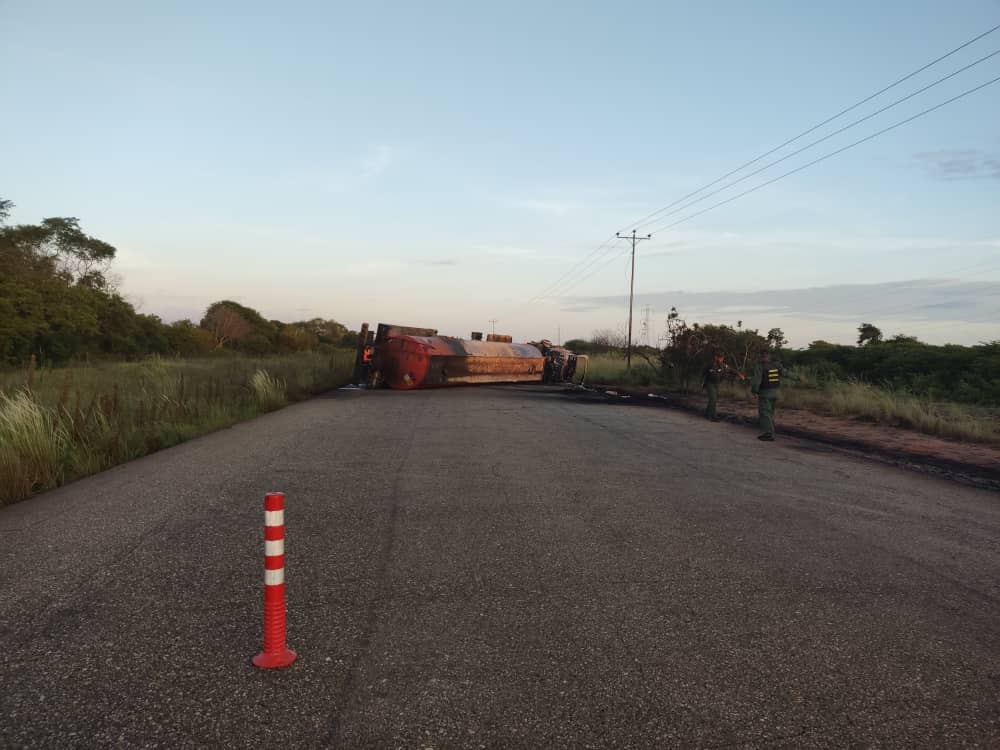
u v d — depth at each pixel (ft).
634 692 10.41
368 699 10.03
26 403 31.32
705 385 55.26
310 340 274.16
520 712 9.75
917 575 16.49
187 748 8.73
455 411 55.21
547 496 24.09
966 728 9.60
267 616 11.04
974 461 35.83
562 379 116.16
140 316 169.99
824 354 103.09
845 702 10.26
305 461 29.86
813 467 32.50
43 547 17.28
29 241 156.46
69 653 11.43
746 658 11.69
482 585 15.03
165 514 20.56
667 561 17.04
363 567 16.10
